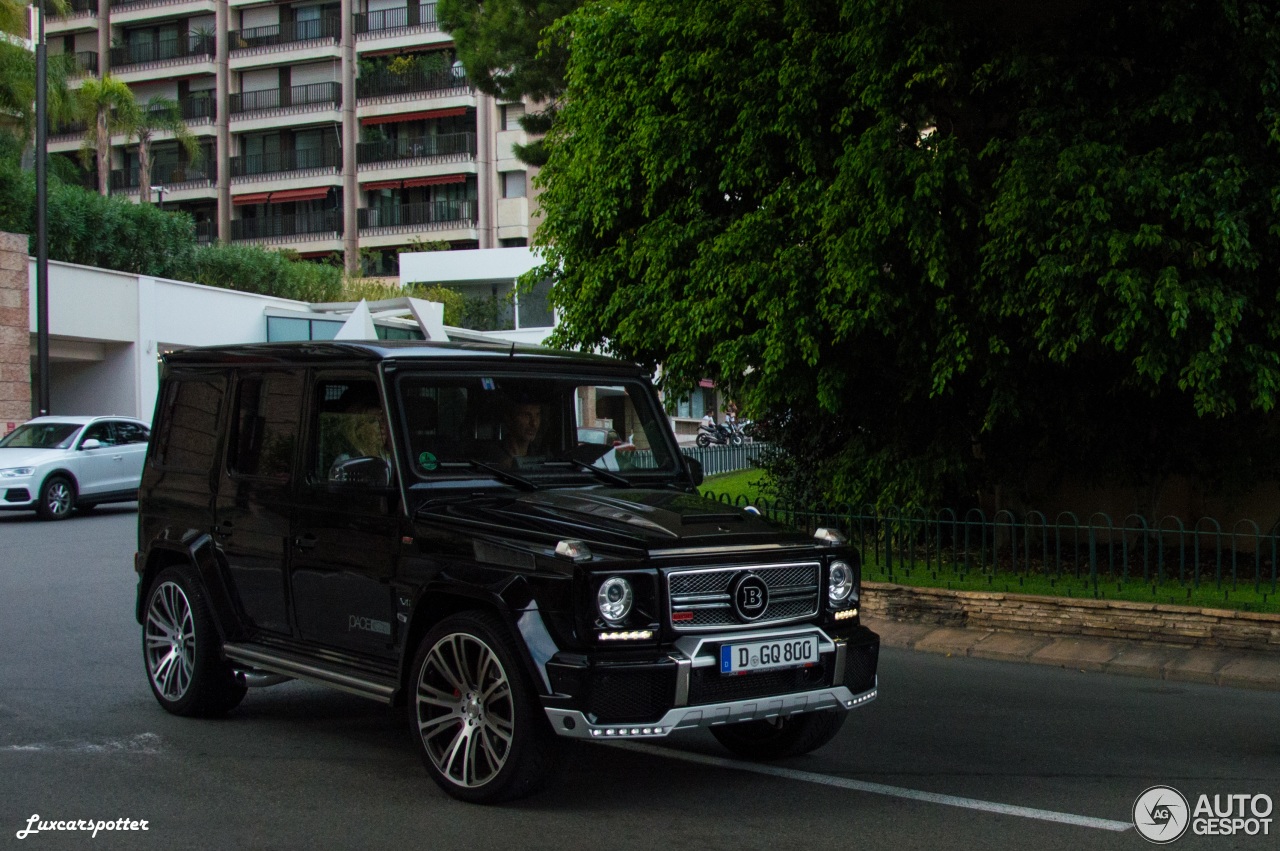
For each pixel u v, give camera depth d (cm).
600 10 1290
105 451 2056
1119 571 1142
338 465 575
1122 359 1073
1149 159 962
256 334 3284
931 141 1060
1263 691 798
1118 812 529
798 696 521
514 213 5609
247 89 5978
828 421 1343
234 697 693
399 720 694
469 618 521
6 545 1588
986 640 954
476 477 589
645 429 673
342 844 474
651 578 497
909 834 494
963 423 1210
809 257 1070
